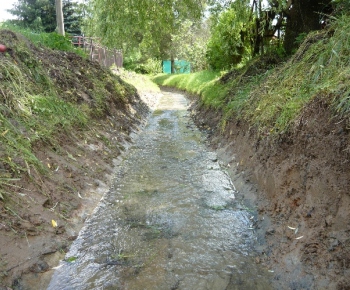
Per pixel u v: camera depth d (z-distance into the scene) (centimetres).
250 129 595
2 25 788
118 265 342
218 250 369
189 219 440
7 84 498
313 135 376
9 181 370
